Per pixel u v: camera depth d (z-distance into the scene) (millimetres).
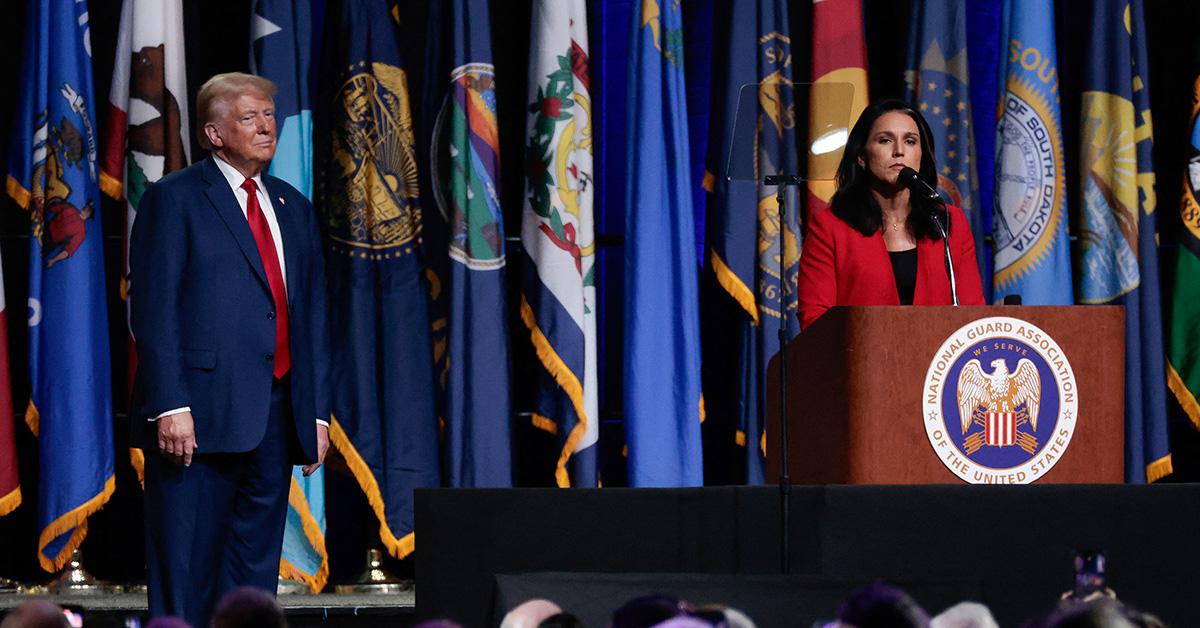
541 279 19656
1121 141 20609
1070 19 22250
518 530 10430
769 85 20219
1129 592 10117
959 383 10633
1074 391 10711
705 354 21672
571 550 10422
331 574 20984
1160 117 22438
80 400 18594
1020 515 10125
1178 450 22312
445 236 20141
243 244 14250
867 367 10578
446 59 20219
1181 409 22297
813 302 14109
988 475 10617
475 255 19609
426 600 10422
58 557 18547
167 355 13797
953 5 20625
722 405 21578
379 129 19594
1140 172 20828
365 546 20812
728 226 20078
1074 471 10688
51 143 18969
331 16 20344
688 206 20172
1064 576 10094
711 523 10391
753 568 10352
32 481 20531
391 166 19609
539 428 19984
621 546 10414
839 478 10820
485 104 19844
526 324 19797
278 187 15047
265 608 5707
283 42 19469
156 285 13961
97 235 19109
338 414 19156
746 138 13531
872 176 14336
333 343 19312
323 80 20328
